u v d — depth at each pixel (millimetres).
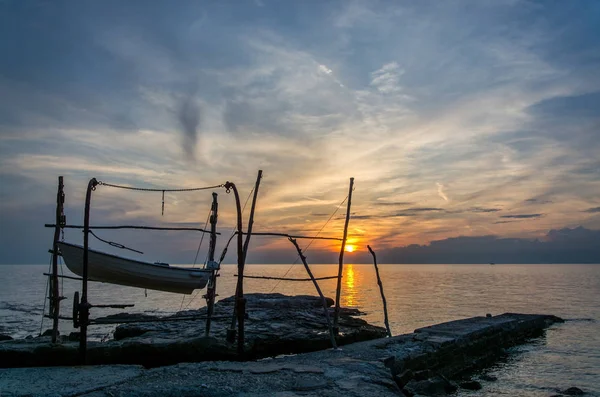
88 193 13742
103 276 15086
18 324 35906
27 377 11055
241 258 15562
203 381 10359
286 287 93000
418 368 15211
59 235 14008
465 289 80000
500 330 22797
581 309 43250
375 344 16438
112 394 9375
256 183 16328
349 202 18531
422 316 38438
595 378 17484
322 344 17406
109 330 31688
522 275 163625
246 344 15930
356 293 70875
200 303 56312
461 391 15578
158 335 16672
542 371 18719
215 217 15477
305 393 9453
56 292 14055
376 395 9383
